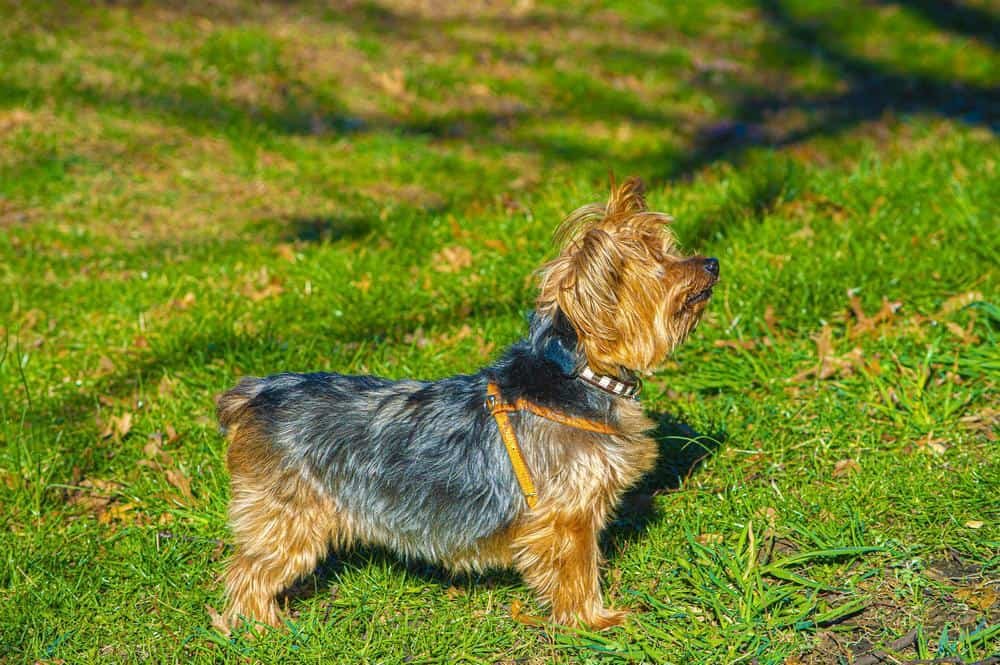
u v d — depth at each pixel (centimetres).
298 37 1560
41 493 638
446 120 1395
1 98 1298
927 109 1503
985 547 535
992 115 1464
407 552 525
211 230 1067
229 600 533
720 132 1406
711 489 614
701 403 691
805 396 691
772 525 567
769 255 855
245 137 1288
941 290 782
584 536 501
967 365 695
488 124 1394
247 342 784
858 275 804
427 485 501
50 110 1292
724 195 1018
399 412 511
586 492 492
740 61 1697
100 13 1527
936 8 1908
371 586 557
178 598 556
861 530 556
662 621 510
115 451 688
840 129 1405
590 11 1847
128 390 754
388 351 779
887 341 724
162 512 629
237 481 523
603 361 487
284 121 1344
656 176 1213
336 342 793
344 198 1147
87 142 1241
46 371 786
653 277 481
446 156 1282
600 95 1512
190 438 695
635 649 487
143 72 1397
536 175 1230
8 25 1452
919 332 733
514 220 1013
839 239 873
